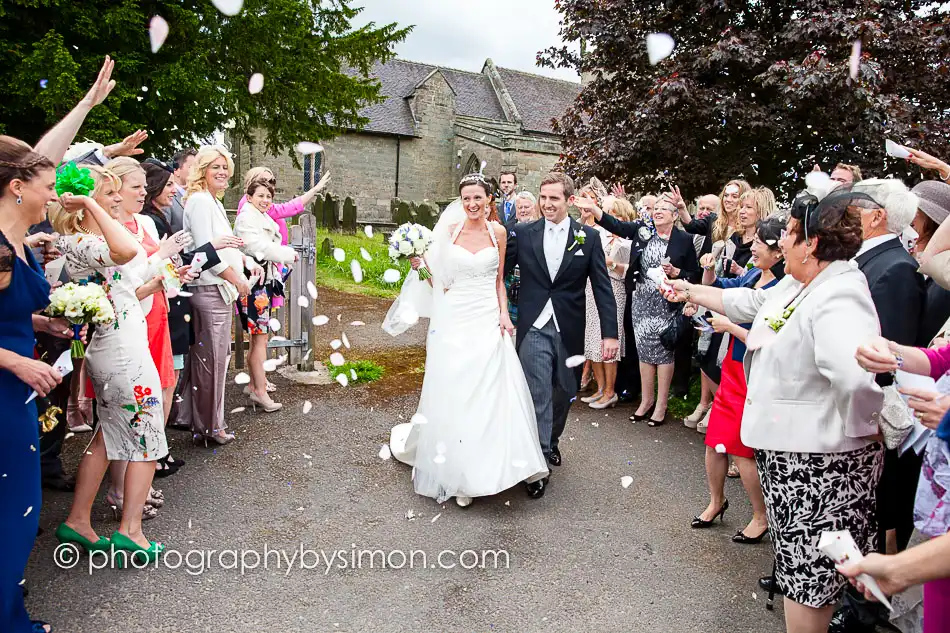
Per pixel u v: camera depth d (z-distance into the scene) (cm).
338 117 1850
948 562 140
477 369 380
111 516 350
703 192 964
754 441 234
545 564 323
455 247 391
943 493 185
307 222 643
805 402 225
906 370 212
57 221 300
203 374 441
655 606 291
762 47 804
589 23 918
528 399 404
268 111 1678
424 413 389
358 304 1048
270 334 657
